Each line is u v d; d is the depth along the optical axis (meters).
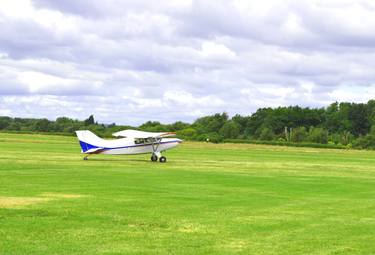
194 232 16.25
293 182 32.88
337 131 148.00
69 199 22.34
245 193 26.48
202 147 86.56
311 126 145.12
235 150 80.44
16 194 23.55
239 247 14.45
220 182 31.52
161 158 48.66
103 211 19.44
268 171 41.41
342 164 54.47
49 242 14.45
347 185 31.88
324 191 28.45
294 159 61.34
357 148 107.94
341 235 16.23
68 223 17.02
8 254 13.16
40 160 44.75
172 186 28.61
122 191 25.62
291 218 19.16
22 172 34.03
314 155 74.19
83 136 47.38
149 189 26.83
